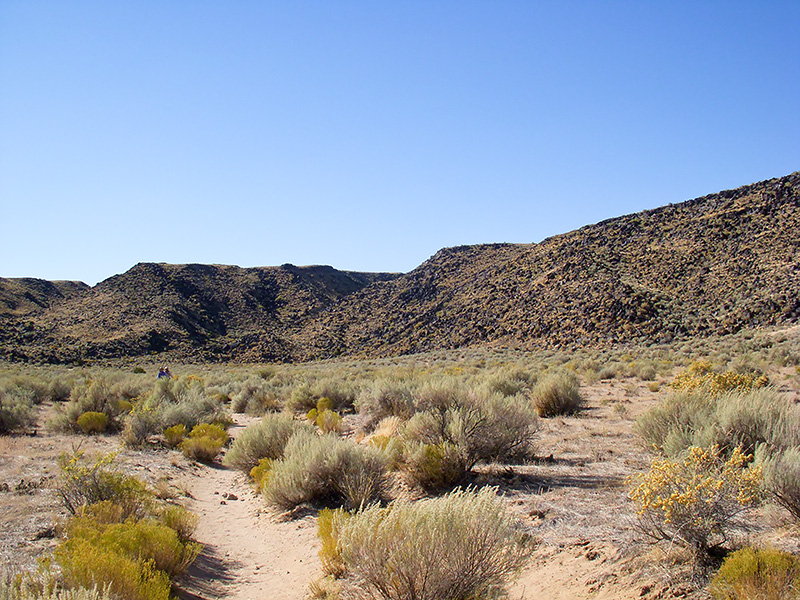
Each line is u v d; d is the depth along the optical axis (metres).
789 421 8.48
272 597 6.59
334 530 6.99
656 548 5.95
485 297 82.81
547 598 5.59
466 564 5.15
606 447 12.70
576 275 73.38
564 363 44.66
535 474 10.52
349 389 27.22
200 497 11.91
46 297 119.31
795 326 45.88
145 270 120.38
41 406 26.41
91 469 8.48
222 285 127.44
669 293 62.31
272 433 14.31
